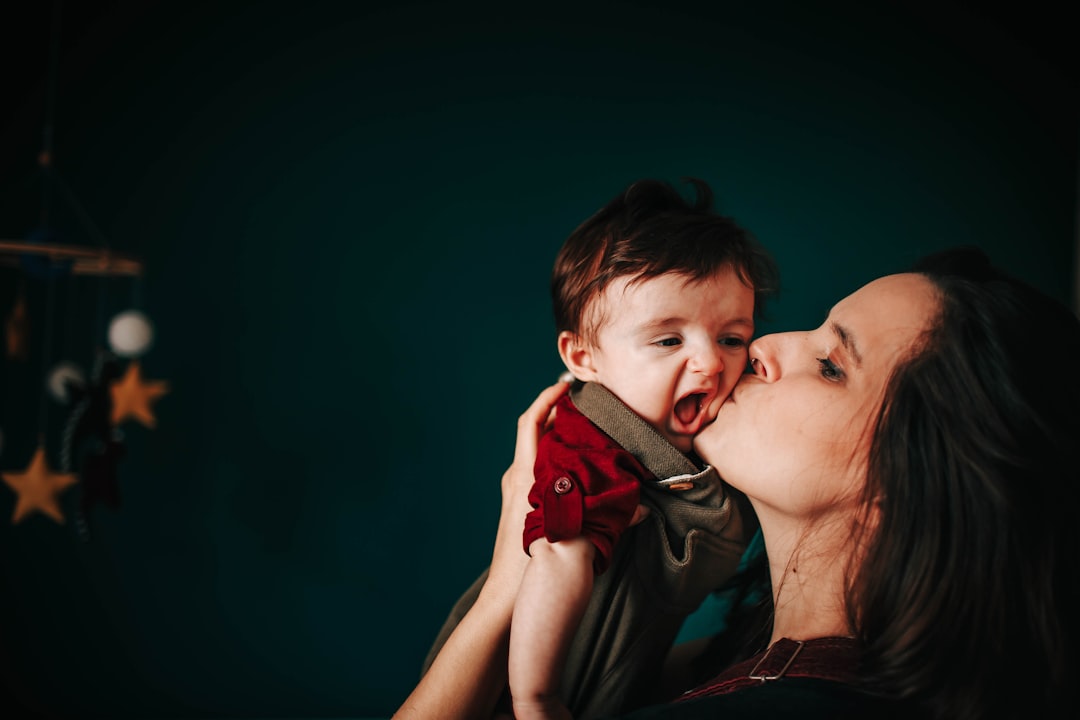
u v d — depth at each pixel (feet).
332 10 10.23
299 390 10.00
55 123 9.96
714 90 10.36
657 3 10.40
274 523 9.90
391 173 10.18
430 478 10.00
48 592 9.65
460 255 10.14
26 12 9.94
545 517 2.05
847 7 10.40
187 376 9.91
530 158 10.27
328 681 9.80
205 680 9.73
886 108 10.34
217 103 10.11
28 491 7.73
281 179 10.11
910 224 10.21
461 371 10.07
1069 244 10.13
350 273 10.07
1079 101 10.25
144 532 9.78
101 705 9.62
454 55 10.30
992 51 10.35
